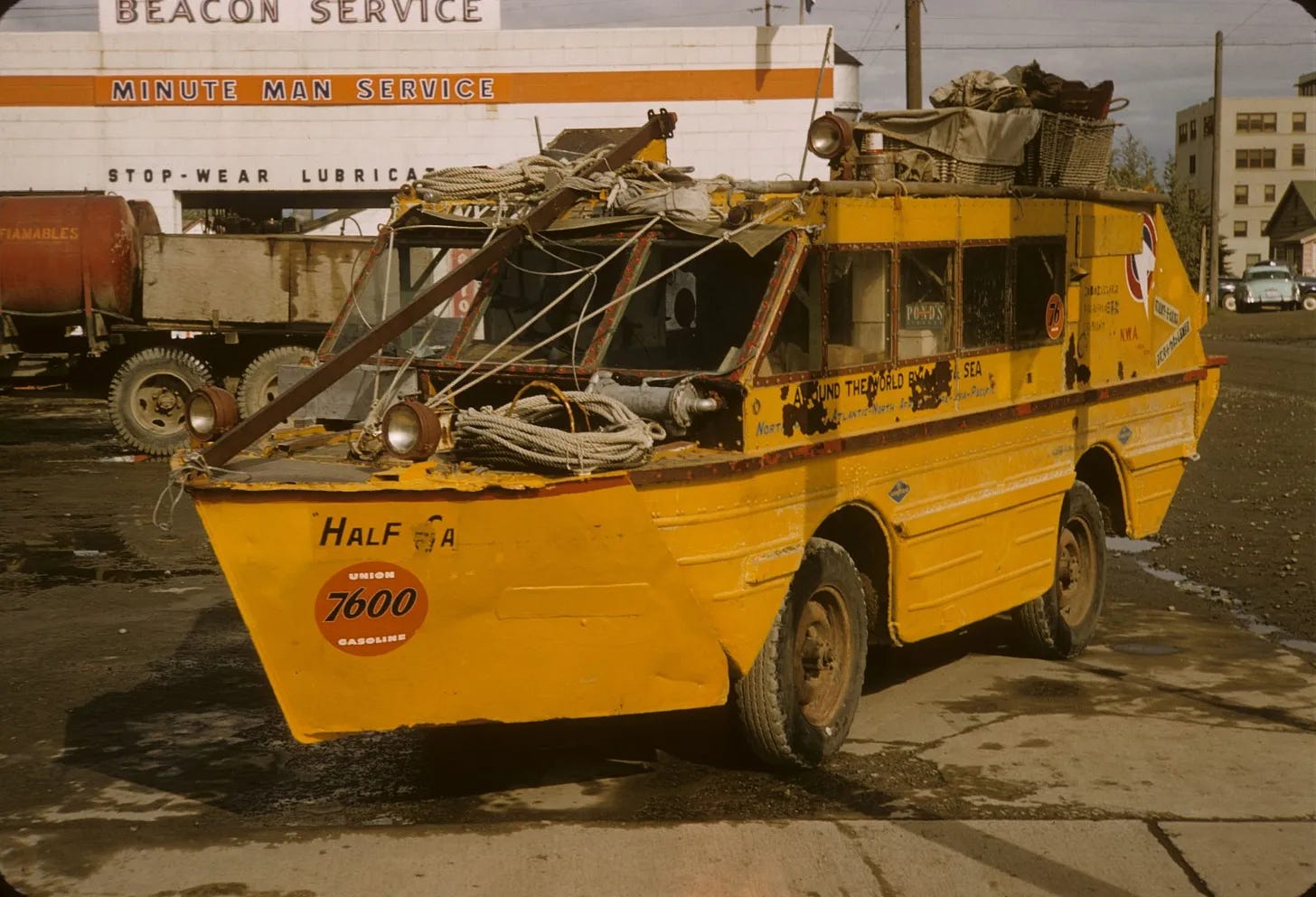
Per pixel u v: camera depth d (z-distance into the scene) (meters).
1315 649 9.05
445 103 27.77
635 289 6.50
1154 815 6.07
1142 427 9.74
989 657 8.93
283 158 27.77
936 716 7.61
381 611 5.49
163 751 6.92
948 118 8.12
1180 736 7.21
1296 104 103.56
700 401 6.06
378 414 6.27
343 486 5.35
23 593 10.39
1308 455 17.72
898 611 7.30
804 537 6.50
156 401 18.84
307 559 5.40
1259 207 104.31
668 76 27.75
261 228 27.75
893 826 5.92
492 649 5.62
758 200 6.58
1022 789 6.40
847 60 38.34
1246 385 27.91
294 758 6.84
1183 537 12.65
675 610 5.83
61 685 8.07
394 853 5.59
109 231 19.44
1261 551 11.98
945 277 7.63
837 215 6.73
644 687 5.88
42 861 5.52
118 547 12.20
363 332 7.50
